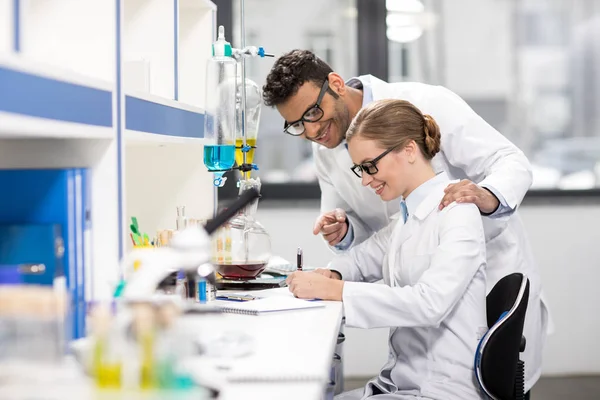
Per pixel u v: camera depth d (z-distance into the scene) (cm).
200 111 232
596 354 448
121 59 157
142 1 217
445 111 243
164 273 120
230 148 228
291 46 442
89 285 147
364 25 436
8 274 123
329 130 240
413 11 444
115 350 105
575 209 445
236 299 190
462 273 184
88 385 106
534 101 452
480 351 175
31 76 115
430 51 447
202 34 258
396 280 205
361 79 260
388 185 202
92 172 152
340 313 175
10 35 112
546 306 257
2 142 152
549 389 420
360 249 237
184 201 257
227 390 111
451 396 182
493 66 450
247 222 221
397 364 196
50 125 121
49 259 134
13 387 105
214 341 131
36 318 110
